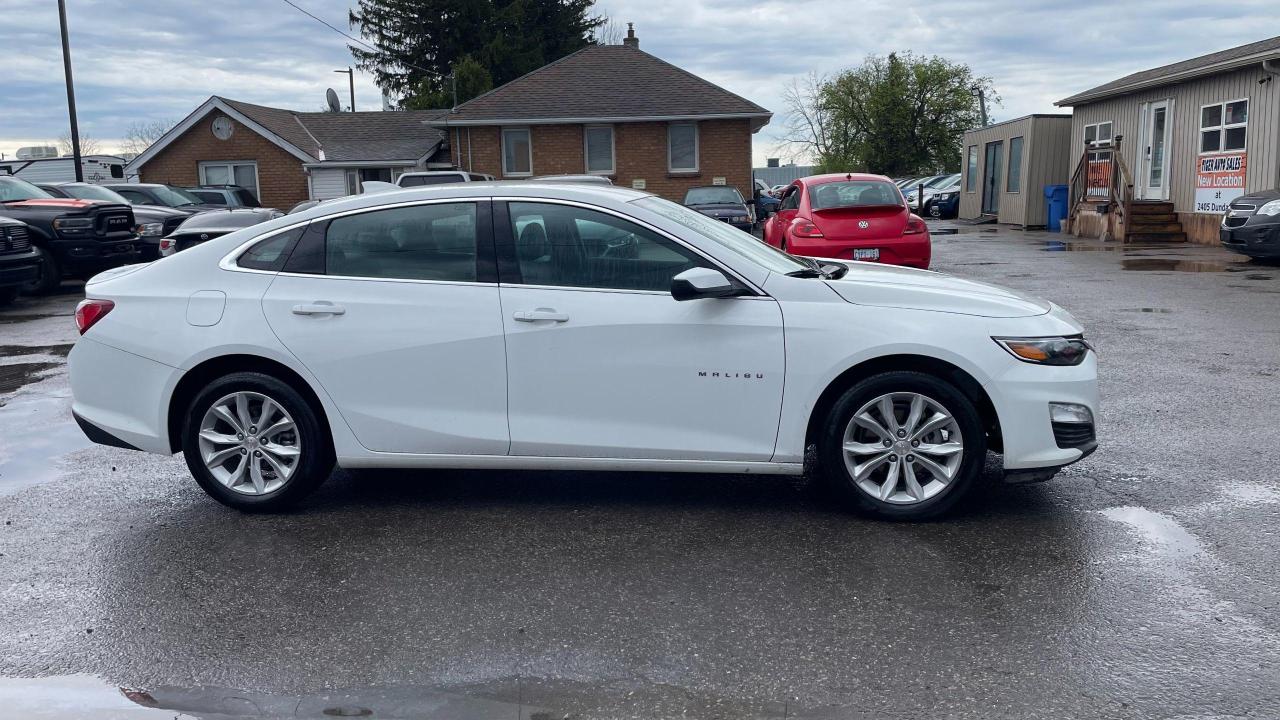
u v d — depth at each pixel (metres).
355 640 3.71
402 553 4.55
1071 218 25.39
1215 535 4.56
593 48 32.28
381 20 50.03
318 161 32.81
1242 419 6.57
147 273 5.16
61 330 11.92
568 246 4.86
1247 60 18.42
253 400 5.06
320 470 5.08
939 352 4.61
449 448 4.93
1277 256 15.52
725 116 29.28
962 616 3.80
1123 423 6.54
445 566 4.39
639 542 4.63
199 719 3.18
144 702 3.30
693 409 4.77
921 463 4.76
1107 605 3.87
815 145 64.88
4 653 3.66
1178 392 7.35
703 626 3.76
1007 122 30.39
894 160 57.03
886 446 4.76
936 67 55.59
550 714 3.17
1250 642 3.56
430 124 29.92
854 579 4.16
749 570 4.28
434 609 3.96
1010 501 5.09
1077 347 4.75
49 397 8.07
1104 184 23.81
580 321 4.77
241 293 4.98
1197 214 21.27
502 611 3.93
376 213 5.00
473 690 3.33
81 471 6.00
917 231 12.70
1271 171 18.67
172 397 5.07
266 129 32.94
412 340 4.86
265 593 4.15
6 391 8.33
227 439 5.07
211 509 5.25
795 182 14.41
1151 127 23.19
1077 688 3.27
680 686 3.33
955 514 4.92
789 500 5.18
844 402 4.71
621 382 4.78
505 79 49.03
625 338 4.75
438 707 3.22
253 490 5.11
